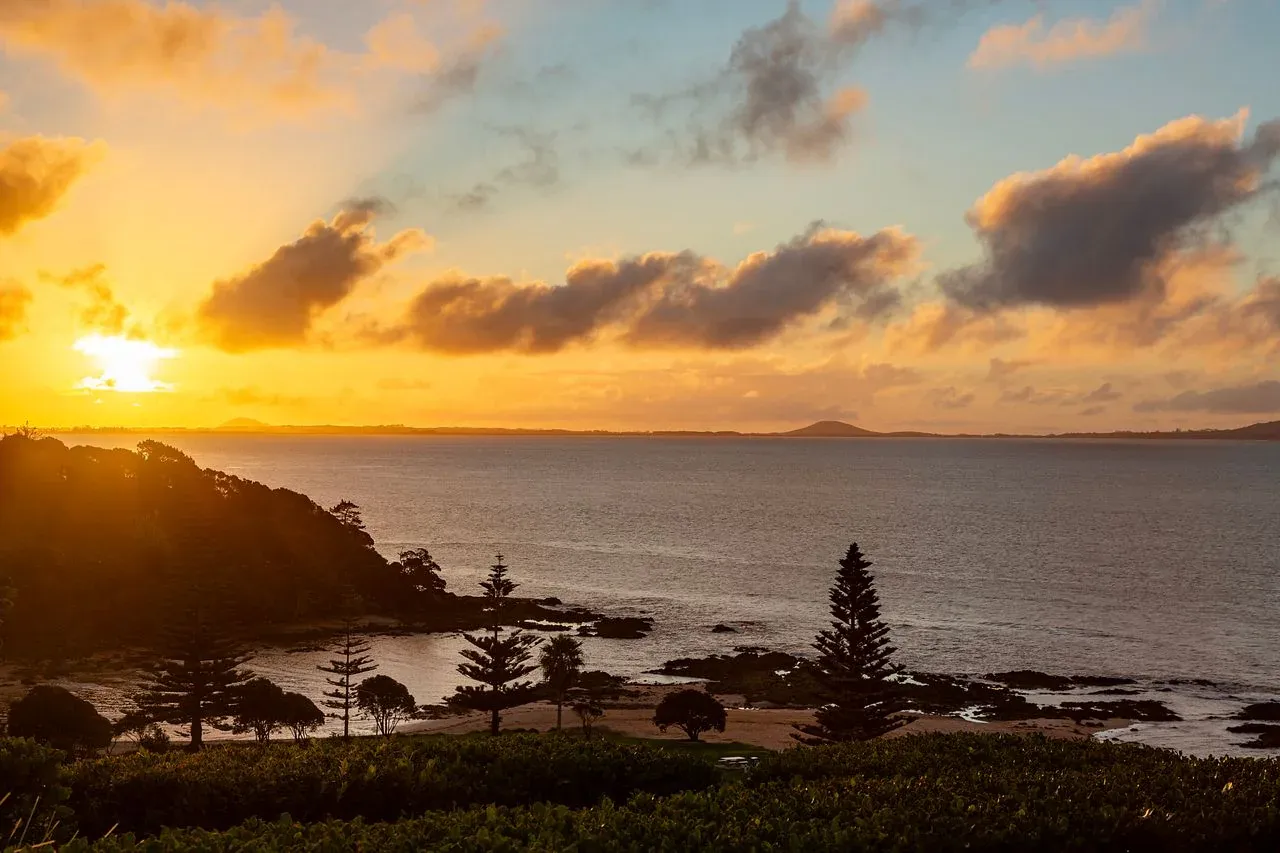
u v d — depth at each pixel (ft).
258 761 63.57
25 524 344.69
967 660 273.75
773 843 46.93
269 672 268.62
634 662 280.51
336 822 47.67
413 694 248.52
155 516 373.61
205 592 197.67
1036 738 77.30
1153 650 284.61
